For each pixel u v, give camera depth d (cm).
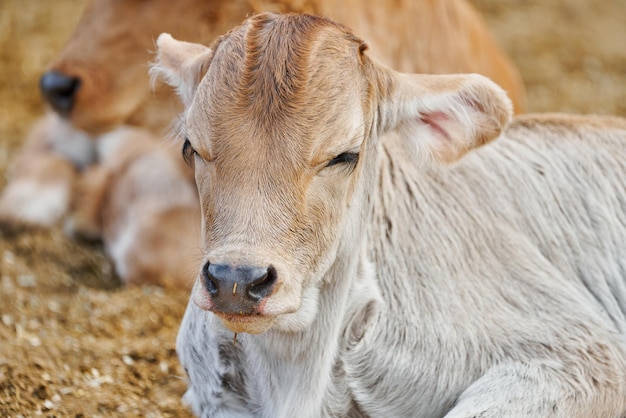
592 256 740
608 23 1652
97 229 1155
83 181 1187
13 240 1129
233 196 570
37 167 1202
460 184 727
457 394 673
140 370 798
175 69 667
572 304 694
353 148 596
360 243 656
